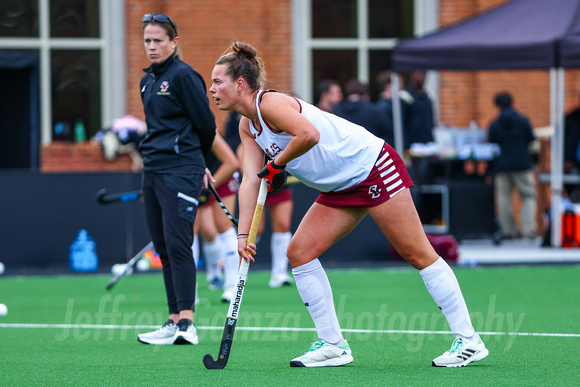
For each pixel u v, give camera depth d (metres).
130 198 31.80
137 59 51.75
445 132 49.66
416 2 54.19
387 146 18.36
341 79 53.78
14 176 41.75
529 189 49.66
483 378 17.33
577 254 45.41
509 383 16.83
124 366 19.14
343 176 18.00
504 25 44.41
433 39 44.25
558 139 47.53
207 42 51.94
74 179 42.03
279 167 17.69
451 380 17.14
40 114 51.09
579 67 42.34
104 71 51.81
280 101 17.56
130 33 51.69
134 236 42.50
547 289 33.41
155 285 36.28
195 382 17.23
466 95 54.12
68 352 21.09
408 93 47.94
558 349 20.83
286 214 35.41
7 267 41.66
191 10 51.81
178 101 22.38
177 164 22.41
